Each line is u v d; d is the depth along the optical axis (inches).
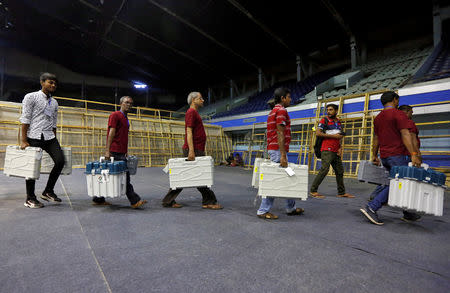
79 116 412.5
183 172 118.0
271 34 640.4
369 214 99.7
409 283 53.1
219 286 50.3
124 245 71.5
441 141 269.6
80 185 193.5
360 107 326.6
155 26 693.9
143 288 48.9
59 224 89.8
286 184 102.1
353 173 314.3
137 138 465.7
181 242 74.8
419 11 557.3
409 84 344.5
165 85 1120.8
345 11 541.0
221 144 572.7
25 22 717.9
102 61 949.2
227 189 191.8
